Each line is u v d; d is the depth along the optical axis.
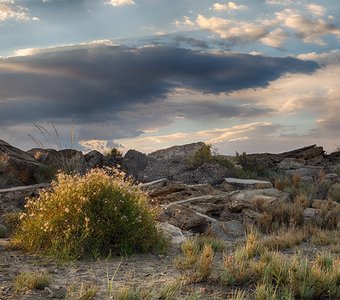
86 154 24.14
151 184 19.23
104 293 6.92
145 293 6.71
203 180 22.36
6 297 6.49
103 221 10.41
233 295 7.11
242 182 21.77
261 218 15.45
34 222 10.46
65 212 10.40
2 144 23.56
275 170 28.98
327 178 25.30
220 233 14.12
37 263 8.95
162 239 11.20
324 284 7.40
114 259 9.79
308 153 33.22
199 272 8.01
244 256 9.59
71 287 7.01
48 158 23.31
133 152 25.08
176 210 15.01
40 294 6.70
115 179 11.89
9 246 10.23
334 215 16.17
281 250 11.94
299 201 18.23
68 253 9.47
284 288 7.24
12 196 17.47
